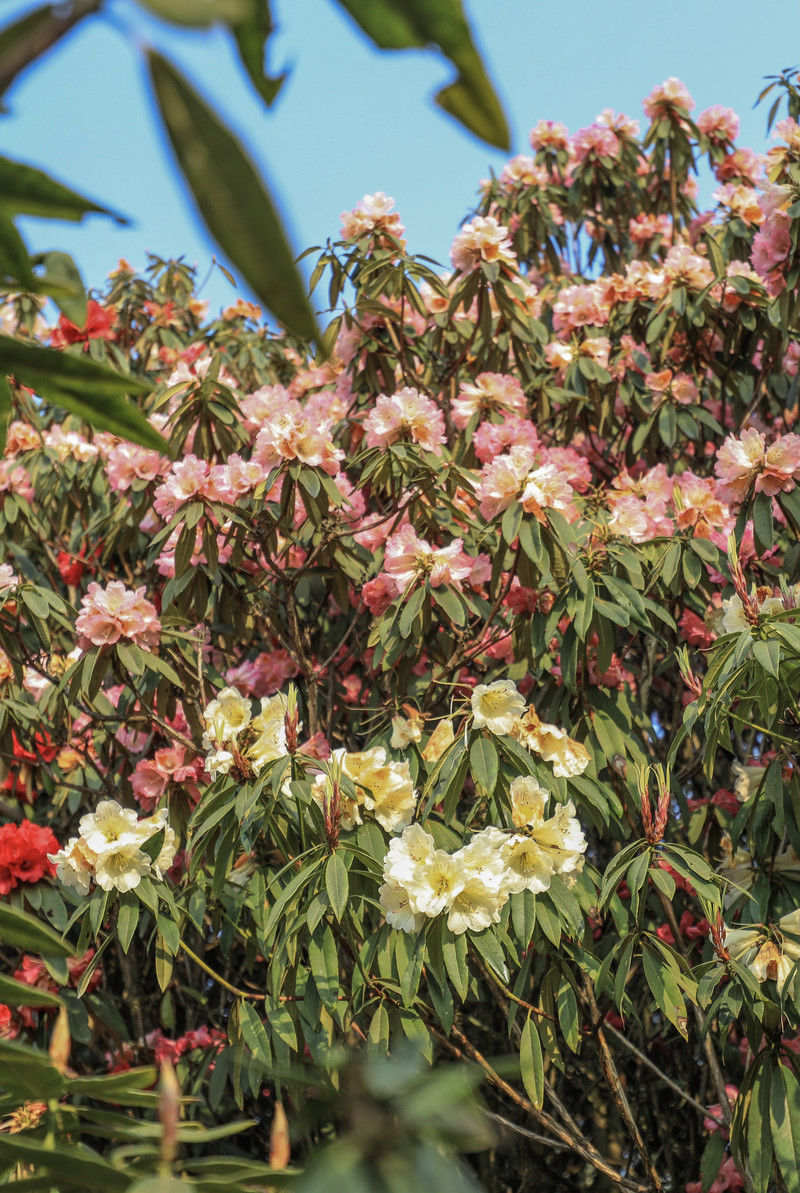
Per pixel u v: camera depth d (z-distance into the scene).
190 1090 3.57
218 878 2.59
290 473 3.11
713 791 3.86
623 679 3.34
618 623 2.74
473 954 2.79
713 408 4.42
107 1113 0.77
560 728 3.17
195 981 3.89
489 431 3.54
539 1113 2.71
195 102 0.42
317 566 3.46
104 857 2.70
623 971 2.51
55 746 3.59
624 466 4.23
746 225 4.49
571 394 4.10
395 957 2.55
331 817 2.45
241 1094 2.63
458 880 2.42
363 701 3.92
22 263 0.71
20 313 5.13
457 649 3.16
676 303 4.04
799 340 4.16
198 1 0.38
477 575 3.20
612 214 5.46
